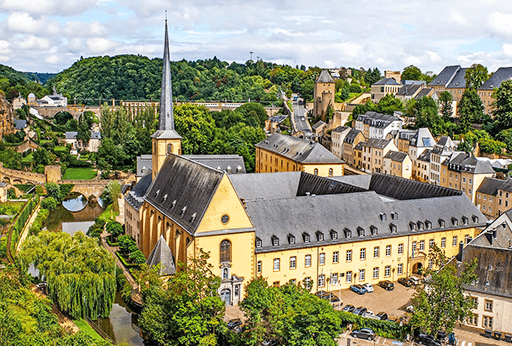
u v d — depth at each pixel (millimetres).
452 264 102188
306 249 108125
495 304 95438
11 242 134375
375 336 93125
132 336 99625
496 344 91375
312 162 165750
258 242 104438
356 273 113375
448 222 121875
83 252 104188
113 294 104312
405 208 120250
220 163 175875
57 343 79938
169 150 144875
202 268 91188
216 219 99750
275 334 82688
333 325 81625
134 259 129250
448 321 89562
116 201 191000
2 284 90688
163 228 119188
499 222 124312
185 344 87250
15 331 76062
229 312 99812
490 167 176000
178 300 88938
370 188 149375
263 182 141625
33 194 198750
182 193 113938
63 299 98250
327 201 115562
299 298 86125
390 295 109562
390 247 116000
